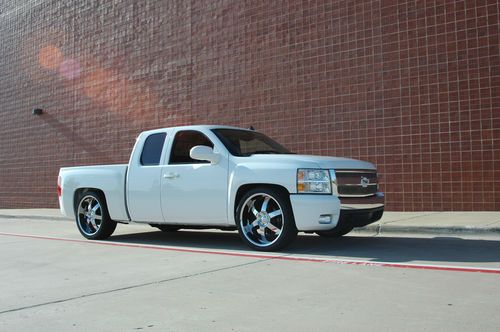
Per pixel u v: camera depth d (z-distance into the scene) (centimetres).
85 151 1852
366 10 1236
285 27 1371
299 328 380
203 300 468
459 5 1114
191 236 970
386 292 478
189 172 795
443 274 551
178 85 1595
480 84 1085
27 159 2073
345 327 379
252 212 743
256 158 738
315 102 1306
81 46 1888
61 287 540
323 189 687
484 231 837
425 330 367
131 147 1712
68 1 1945
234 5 1477
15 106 2139
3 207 2162
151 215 844
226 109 1478
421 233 888
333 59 1282
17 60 2142
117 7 1778
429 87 1144
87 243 896
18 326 405
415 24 1167
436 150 1130
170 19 1630
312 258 664
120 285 540
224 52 1491
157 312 434
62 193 984
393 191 1178
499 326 372
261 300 462
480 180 1078
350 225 721
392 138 1186
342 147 1256
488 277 532
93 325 403
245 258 680
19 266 675
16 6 2166
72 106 1905
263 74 1407
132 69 1720
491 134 1070
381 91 1206
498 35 1070
